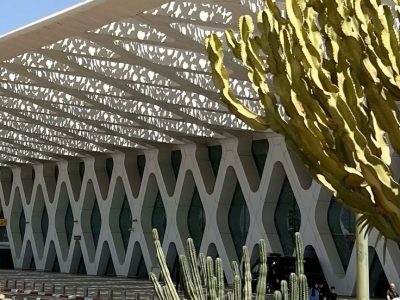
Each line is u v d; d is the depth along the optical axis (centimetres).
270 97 655
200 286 783
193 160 4162
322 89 595
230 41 684
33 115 3847
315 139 614
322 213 3441
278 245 3700
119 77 2819
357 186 613
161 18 2044
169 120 3634
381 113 598
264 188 3716
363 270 1135
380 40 582
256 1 1925
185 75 2736
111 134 4069
